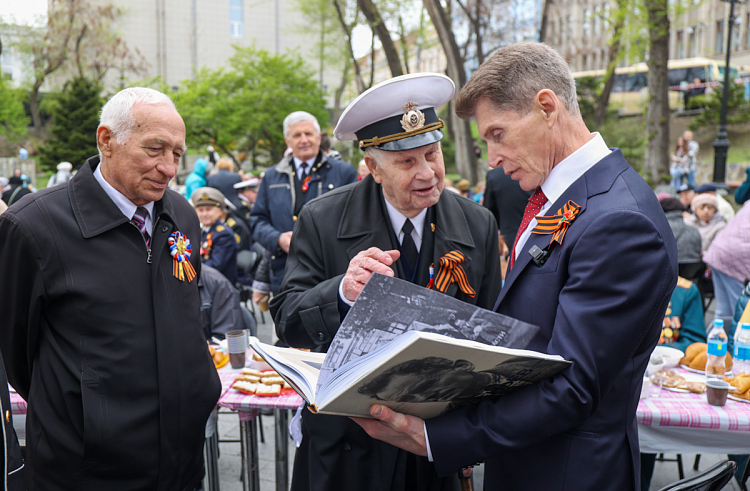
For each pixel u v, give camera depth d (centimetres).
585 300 101
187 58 3316
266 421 364
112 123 152
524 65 109
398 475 152
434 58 2631
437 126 145
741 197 443
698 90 1952
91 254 154
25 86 2986
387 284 101
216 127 2267
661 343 263
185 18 3291
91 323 152
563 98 111
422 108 145
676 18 1212
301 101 2280
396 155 143
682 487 129
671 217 438
